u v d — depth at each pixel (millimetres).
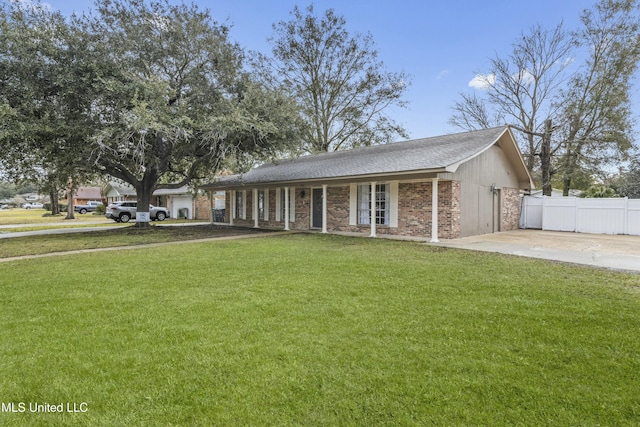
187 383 2727
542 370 2906
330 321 4023
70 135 11875
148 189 17172
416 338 3547
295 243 11117
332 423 2252
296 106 14789
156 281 6008
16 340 3549
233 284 5758
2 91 11422
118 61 12727
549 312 4297
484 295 5043
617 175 21109
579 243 10789
